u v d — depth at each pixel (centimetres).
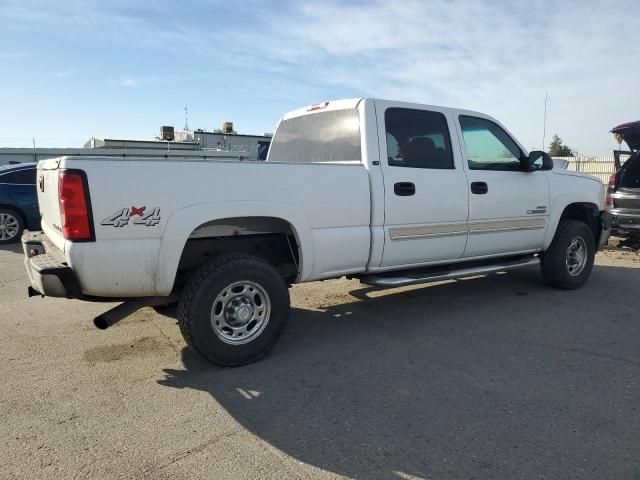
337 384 373
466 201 524
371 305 583
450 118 528
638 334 480
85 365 409
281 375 389
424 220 493
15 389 365
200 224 376
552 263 627
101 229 346
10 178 1070
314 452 286
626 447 289
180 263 413
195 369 401
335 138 502
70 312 554
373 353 434
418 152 498
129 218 353
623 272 762
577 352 434
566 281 635
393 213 471
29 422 318
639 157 944
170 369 401
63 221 343
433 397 352
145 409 336
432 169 502
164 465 273
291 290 653
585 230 644
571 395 354
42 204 449
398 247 479
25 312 555
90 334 482
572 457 279
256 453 285
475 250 545
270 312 411
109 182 346
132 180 353
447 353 433
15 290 655
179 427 313
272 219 418
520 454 283
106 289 355
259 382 377
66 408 337
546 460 277
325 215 432
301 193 418
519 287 662
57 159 369
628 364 408
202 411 333
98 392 360
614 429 309
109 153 1891
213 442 296
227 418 324
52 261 365
